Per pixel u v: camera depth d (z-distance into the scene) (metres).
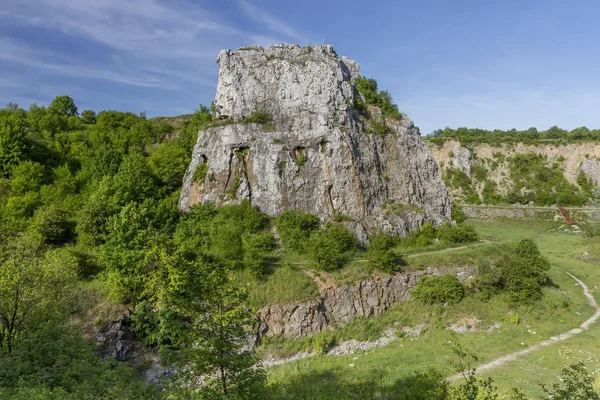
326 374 30.11
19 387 16.08
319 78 52.62
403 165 56.06
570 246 72.56
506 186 121.75
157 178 52.72
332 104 51.94
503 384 27.67
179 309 30.34
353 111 55.03
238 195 46.94
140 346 31.53
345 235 44.03
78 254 35.00
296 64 53.81
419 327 38.16
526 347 34.88
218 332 18.20
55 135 60.81
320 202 47.97
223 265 36.88
